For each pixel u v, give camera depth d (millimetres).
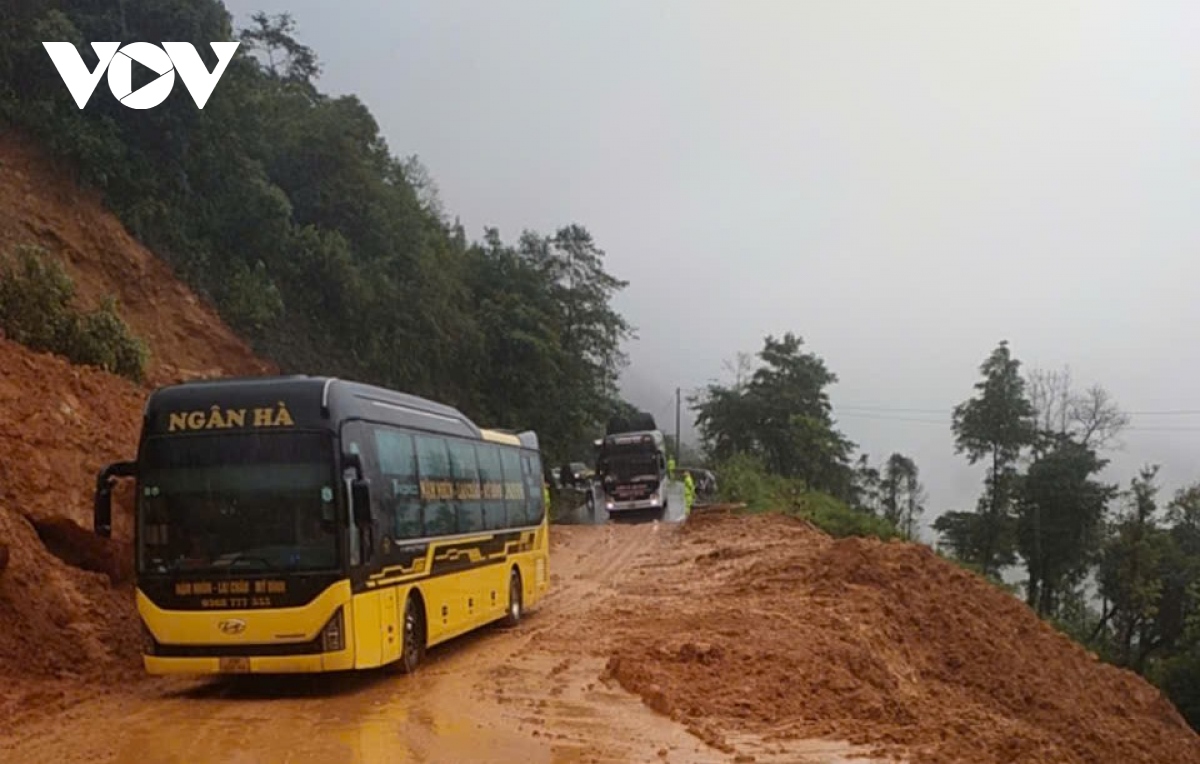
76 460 16250
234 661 11633
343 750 9633
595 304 62719
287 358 36594
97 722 10789
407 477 13898
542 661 14547
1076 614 71000
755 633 16391
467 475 16422
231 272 35438
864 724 11664
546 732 10430
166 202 33469
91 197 31094
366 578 12203
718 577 24875
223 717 11039
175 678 13219
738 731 10727
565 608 21031
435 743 9930
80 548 15609
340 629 11734
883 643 18859
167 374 29484
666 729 10617
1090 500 67875
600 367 62688
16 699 11445
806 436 74625
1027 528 69750
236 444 12070
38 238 28688
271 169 40656
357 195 43500
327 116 43344
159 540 11953
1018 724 15641
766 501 45562
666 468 48406
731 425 76875
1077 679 25000
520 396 54438
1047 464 69000
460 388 50812
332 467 11961
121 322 23344
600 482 46812
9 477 15039
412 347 44719
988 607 25031
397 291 43875
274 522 11859
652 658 13938
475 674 13578
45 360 18469
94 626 13930
